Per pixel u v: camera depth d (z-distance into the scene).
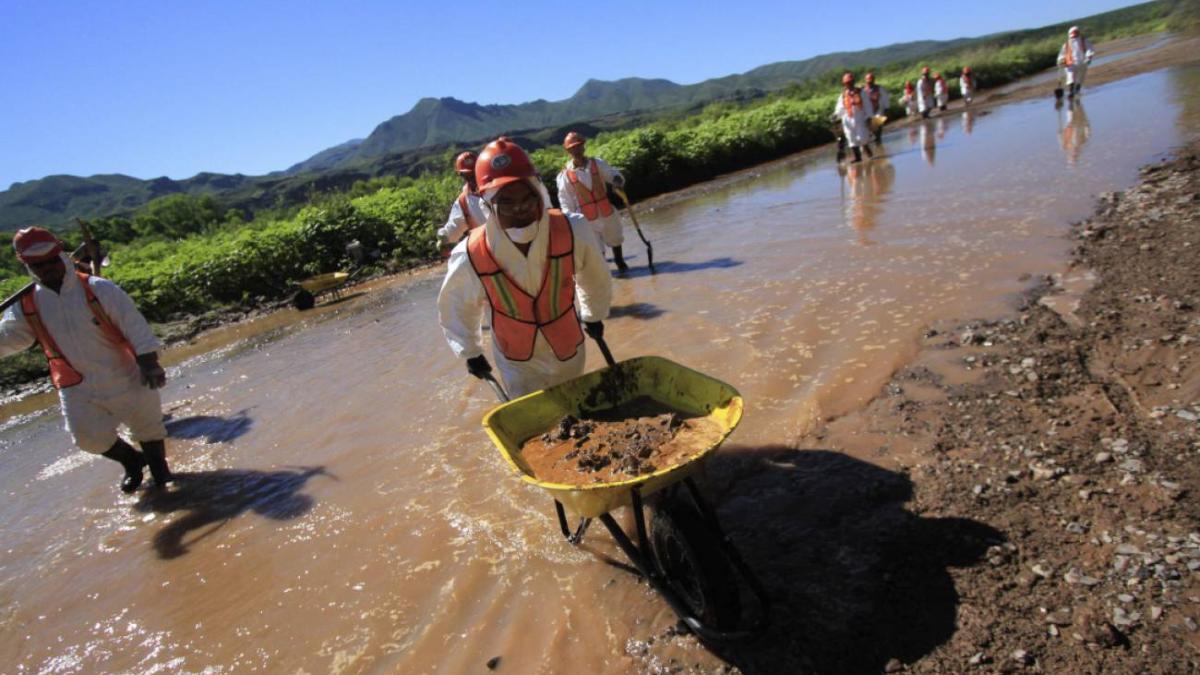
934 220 9.71
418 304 11.29
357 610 3.81
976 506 3.60
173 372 9.98
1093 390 4.45
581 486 2.78
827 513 3.80
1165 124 13.86
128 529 5.25
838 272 8.09
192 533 4.98
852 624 3.03
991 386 4.77
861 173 16.33
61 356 5.38
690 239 12.20
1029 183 10.88
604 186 9.94
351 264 15.68
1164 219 7.41
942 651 2.82
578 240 3.76
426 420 6.19
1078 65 21.77
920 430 4.41
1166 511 3.28
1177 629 2.70
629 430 3.47
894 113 34.19
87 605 4.35
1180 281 5.72
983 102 31.55
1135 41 63.50
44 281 5.27
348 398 7.18
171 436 7.00
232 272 14.84
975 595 3.05
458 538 4.29
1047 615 2.88
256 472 5.79
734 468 4.43
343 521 4.74
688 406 3.68
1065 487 3.60
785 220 12.18
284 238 15.71
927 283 7.03
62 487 6.32
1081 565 3.09
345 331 10.38
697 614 3.05
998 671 2.69
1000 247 7.75
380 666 3.38
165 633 3.93
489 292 3.76
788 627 3.07
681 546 2.96
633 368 3.95
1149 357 4.70
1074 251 7.11
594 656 3.18
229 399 7.96
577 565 3.84
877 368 5.35
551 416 3.73
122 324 5.46
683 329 7.16
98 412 5.52
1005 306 6.05
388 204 18.08
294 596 4.04
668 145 23.44
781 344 6.24
